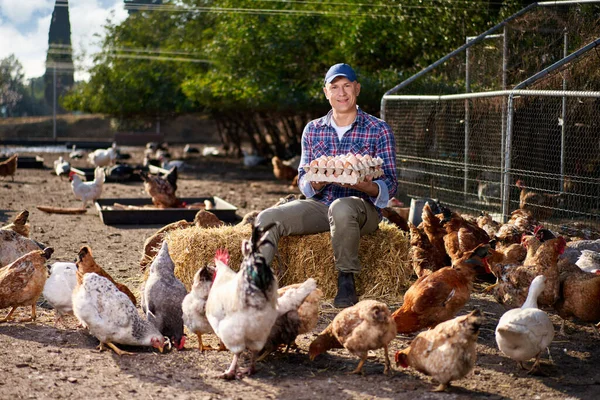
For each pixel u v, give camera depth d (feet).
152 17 83.25
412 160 34.99
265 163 79.71
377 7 47.44
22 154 90.53
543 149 33.78
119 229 34.14
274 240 19.27
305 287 15.37
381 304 14.70
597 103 33.58
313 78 53.42
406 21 46.21
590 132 33.88
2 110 142.10
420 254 22.40
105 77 86.58
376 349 15.49
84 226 34.83
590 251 21.15
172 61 80.23
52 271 18.35
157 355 16.20
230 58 55.52
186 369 15.30
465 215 29.76
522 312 14.80
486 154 34.58
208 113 86.53
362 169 18.74
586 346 17.25
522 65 37.06
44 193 49.37
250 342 14.52
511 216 27.73
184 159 87.25
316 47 53.42
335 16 49.67
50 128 132.87
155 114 89.97
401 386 14.37
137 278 23.72
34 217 37.32
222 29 57.41
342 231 19.27
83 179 55.98
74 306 16.25
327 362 15.90
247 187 55.62
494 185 33.76
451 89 37.17
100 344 16.52
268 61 54.29
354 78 20.30
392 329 14.70
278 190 53.42
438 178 35.37
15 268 18.22
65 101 92.58
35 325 18.43
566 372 15.37
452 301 16.02
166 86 84.33
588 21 34.86
